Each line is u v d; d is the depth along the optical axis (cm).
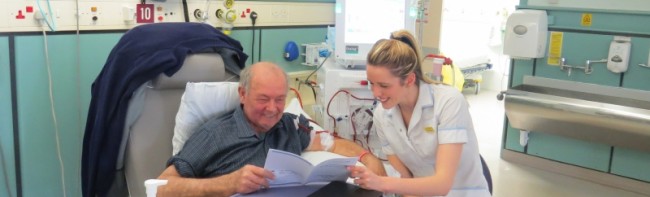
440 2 392
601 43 356
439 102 170
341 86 265
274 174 151
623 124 326
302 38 340
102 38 253
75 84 252
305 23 340
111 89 195
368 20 269
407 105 178
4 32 224
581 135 361
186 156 176
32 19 231
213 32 216
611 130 338
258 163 181
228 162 178
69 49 246
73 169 265
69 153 261
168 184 164
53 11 236
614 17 348
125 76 193
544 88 382
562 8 368
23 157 245
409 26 276
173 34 204
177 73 198
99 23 250
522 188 358
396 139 190
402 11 274
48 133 251
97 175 198
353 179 158
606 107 331
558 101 351
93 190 201
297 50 334
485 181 197
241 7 301
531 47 370
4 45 225
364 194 151
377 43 160
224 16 293
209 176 179
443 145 167
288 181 156
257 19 310
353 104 268
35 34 234
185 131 191
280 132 194
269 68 178
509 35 380
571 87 370
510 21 378
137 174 196
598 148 369
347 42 269
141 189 196
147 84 199
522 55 376
